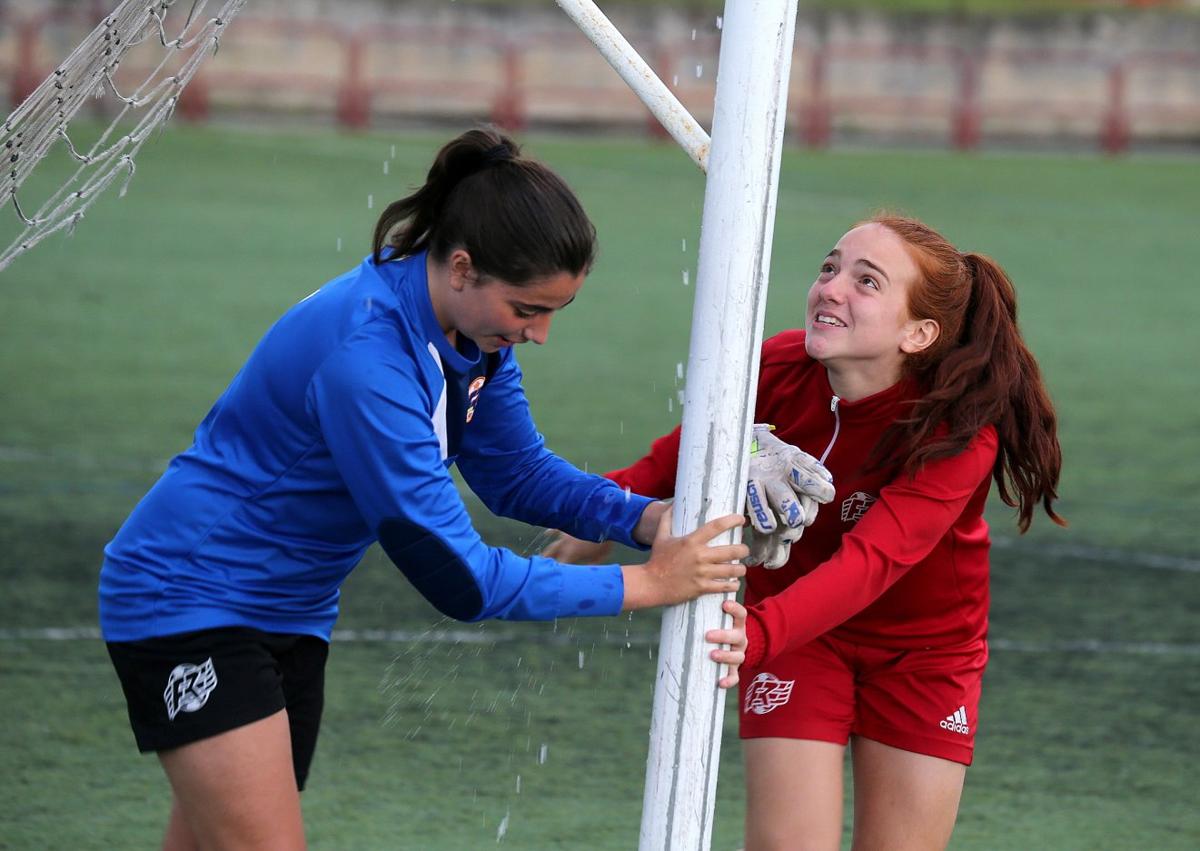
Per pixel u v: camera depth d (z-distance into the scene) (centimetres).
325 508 977
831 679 1132
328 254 4550
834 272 1124
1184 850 1360
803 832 1101
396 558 951
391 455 930
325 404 936
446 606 954
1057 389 3347
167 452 2566
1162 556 2262
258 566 980
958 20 8725
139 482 2397
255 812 966
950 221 5716
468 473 1122
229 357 3275
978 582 1155
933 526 1077
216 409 997
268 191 5697
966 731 1145
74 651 1747
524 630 1906
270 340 969
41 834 1309
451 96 8294
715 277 912
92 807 1370
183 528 974
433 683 1714
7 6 7356
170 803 1387
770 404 1191
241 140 7075
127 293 3884
